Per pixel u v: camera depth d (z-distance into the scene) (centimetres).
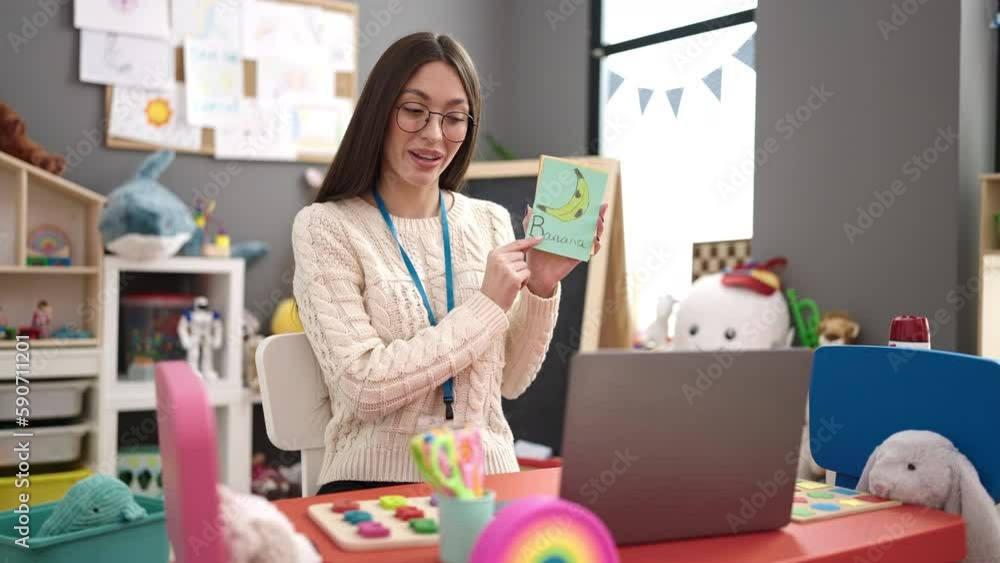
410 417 138
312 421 144
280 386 142
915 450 112
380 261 145
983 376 113
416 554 83
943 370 118
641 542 87
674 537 88
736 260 335
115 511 156
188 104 352
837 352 133
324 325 136
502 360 149
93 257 321
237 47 362
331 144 384
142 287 354
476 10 432
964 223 270
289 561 75
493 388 147
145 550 159
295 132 375
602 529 73
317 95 380
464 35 429
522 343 149
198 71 355
